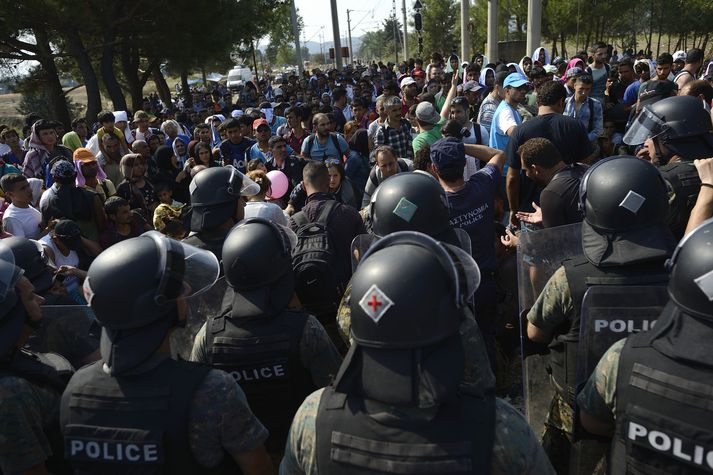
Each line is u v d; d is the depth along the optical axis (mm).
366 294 1340
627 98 8117
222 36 20734
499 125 5676
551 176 3334
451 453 1291
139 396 1622
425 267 1345
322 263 2930
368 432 1349
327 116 6590
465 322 1985
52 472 1899
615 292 1965
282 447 2281
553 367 2295
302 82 23031
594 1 27484
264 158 6914
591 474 1963
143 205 6418
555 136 4098
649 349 1507
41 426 1806
